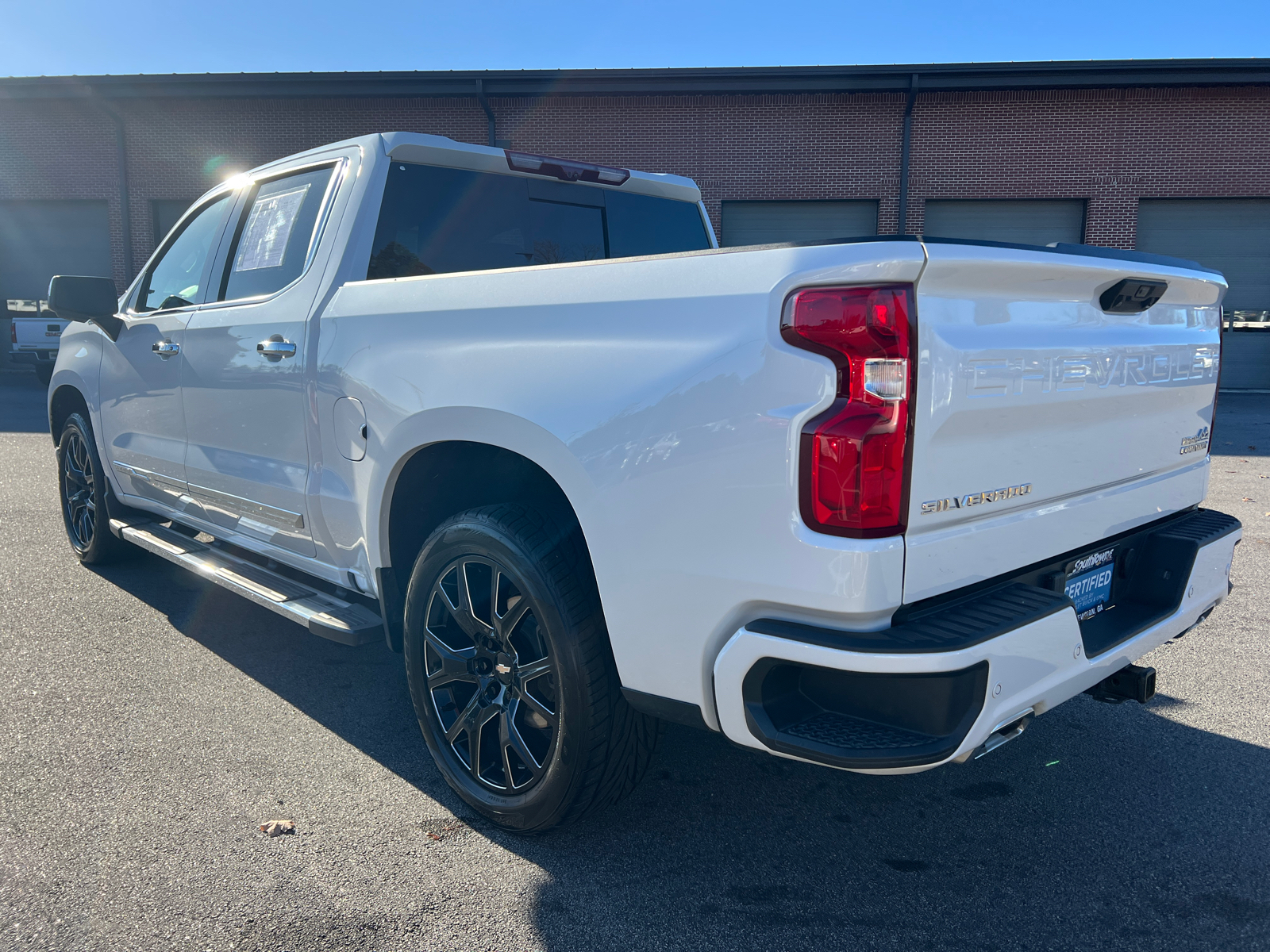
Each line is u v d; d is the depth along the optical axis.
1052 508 2.01
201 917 1.99
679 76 19.23
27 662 3.53
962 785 2.66
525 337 2.11
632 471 1.86
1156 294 2.20
